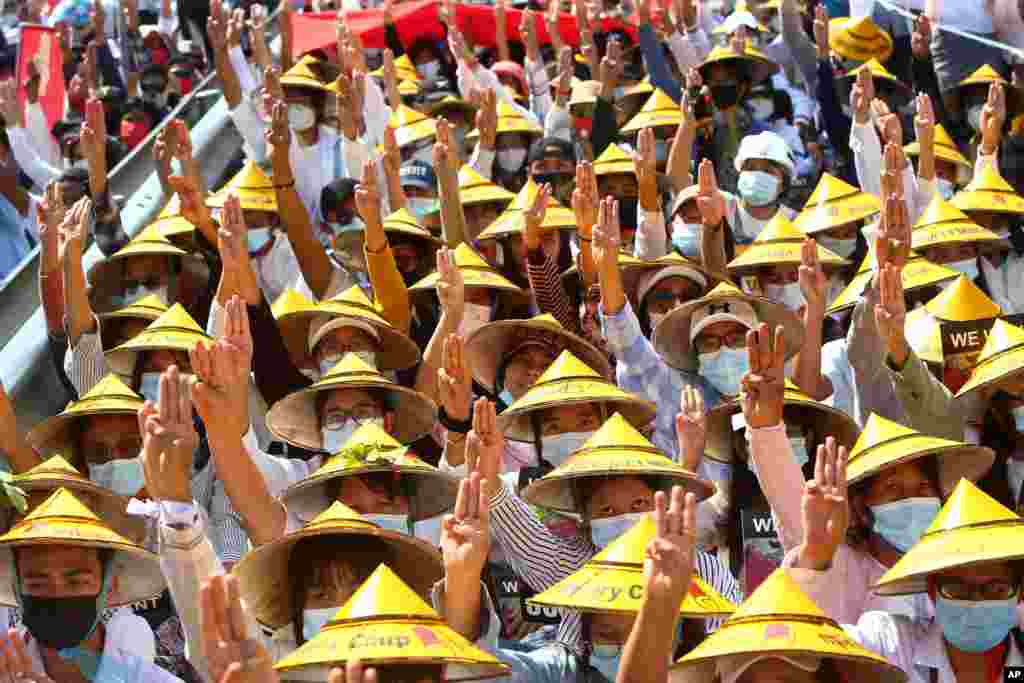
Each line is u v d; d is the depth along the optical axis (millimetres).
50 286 12086
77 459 10547
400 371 12086
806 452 10477
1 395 10570
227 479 8609
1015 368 10047
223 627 6230
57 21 24594
